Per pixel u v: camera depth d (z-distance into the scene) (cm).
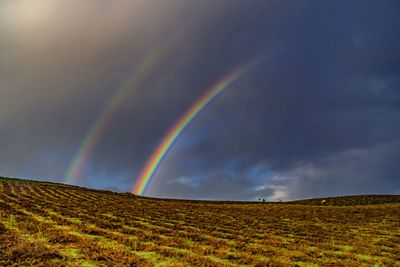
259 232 3306
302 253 2427
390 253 2530
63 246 2186
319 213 5416
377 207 6600
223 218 4388
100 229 2964
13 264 1758
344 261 2245
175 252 2183
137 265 1875
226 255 2223
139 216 4059
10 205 4253
